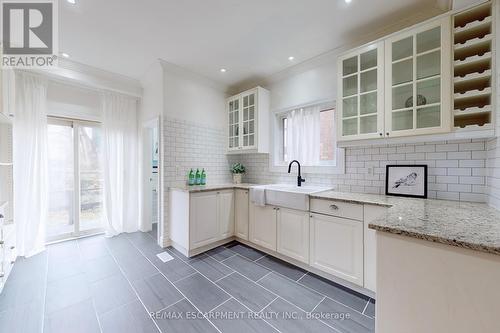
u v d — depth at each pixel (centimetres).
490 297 74
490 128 143
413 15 192
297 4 180
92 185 333
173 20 200
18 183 250
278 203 243
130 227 348
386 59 186
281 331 143
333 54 253
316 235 211
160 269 227
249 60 276
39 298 176
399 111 182
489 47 150
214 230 282
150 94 318
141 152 356
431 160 191
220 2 178
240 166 351
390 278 95
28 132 257
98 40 232
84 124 322
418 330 87
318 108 276
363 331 143
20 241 251
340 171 249
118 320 152
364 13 191
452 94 155
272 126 323
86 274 215
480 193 168
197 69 301
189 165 314
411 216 117
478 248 74
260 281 204
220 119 356
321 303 172
